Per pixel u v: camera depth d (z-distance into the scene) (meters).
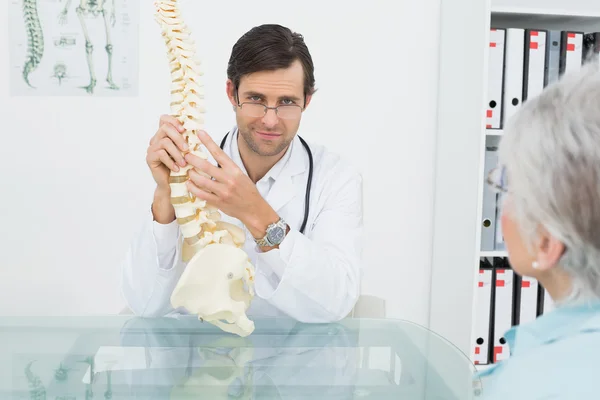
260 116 1.20
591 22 1.92
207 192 0.96
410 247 2.26
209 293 0.84
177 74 0.94
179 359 0.73
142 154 2.18
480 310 1.92
